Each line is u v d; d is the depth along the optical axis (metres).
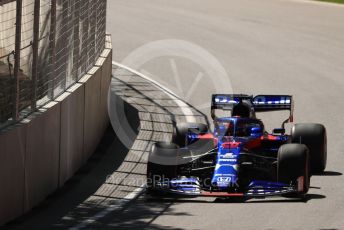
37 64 43.94
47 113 43.38
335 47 88.19
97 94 53.78
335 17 104.56
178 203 41.44
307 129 46.12
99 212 40.53
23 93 43.78
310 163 46.12
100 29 59.44
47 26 47.28
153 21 99.56
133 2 112.44
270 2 113.50
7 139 38.81
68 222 39.03
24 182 40.81
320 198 41.88
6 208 39.09
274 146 45.56
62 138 45.72
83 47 52.19
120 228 37.72
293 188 40.78
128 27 95.75
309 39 91.88
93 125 52.41
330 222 38.00
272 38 91.81
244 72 76.12
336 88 70.56
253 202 41.28
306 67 78.69
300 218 38.56
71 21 48.72
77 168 48.59
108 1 112.75
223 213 39.53
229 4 111.69
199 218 38.84
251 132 43.72
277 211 39.66
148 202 41.94
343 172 46.94
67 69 48.38
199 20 100.88
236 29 96.12
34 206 42.06
